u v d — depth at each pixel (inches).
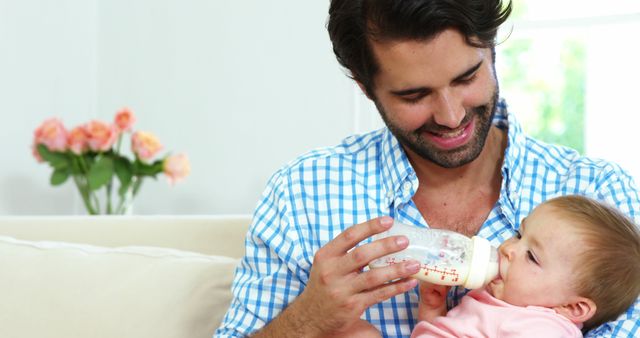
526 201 55.0
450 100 48.0
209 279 64.8
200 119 128.5
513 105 158.7
